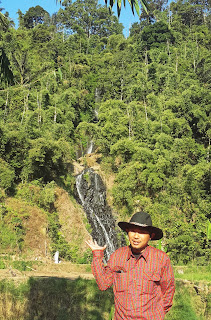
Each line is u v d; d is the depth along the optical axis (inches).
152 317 152.6
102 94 2439.7
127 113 1824.6
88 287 405.7
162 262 157.6
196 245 1160.2
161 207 1352.1
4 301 386.6
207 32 3457.2
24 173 1289.4
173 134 1806.1
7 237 1021.2
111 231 1387.8
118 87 2433.6
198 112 1839.3
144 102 2059.5
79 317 387.9
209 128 1841.8
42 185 1299.2
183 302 418.0
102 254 166.9
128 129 1747.0
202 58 2600.9
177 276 600.1
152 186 1433.3
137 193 1470.2
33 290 397.1
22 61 1861.5
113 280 161.5
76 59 2694.4
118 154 1624.0
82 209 1392.7
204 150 1717.5
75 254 1120.2
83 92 2383.1
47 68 2180.1
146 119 1838.1
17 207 1138.7
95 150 1900.8
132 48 3051.2
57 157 1352.1
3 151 1288.1
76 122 2201.0
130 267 157.5
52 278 418.3
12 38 1978.3
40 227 1119.0
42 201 1216.8
